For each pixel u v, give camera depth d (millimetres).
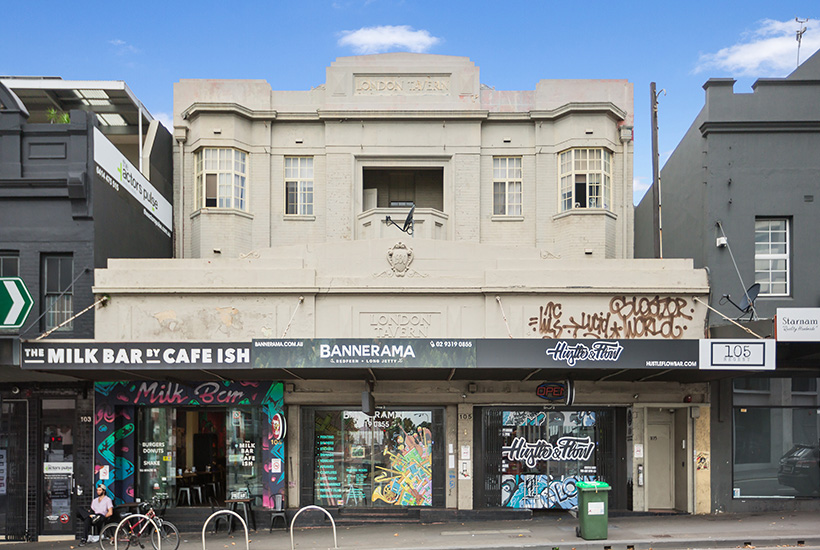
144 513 15102
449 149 20578
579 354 12555
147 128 22125
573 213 19828
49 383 15719
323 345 12562
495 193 20766
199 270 14938
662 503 16391
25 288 12742
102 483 15391
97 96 19953
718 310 15133
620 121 20828
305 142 20750
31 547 14547
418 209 19672
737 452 16062
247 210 20328
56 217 14922
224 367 12570
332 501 16109
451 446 16125
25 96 20047
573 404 16109
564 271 14922
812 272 15508
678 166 18688
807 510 15812
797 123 15781
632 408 16188
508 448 16250
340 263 15234
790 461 16078
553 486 16188
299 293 14922
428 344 12555
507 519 15727
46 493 15602
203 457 16188
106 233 15562
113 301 14883
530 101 21125
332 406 16281
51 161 14938
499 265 15133
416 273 15094
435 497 16078
